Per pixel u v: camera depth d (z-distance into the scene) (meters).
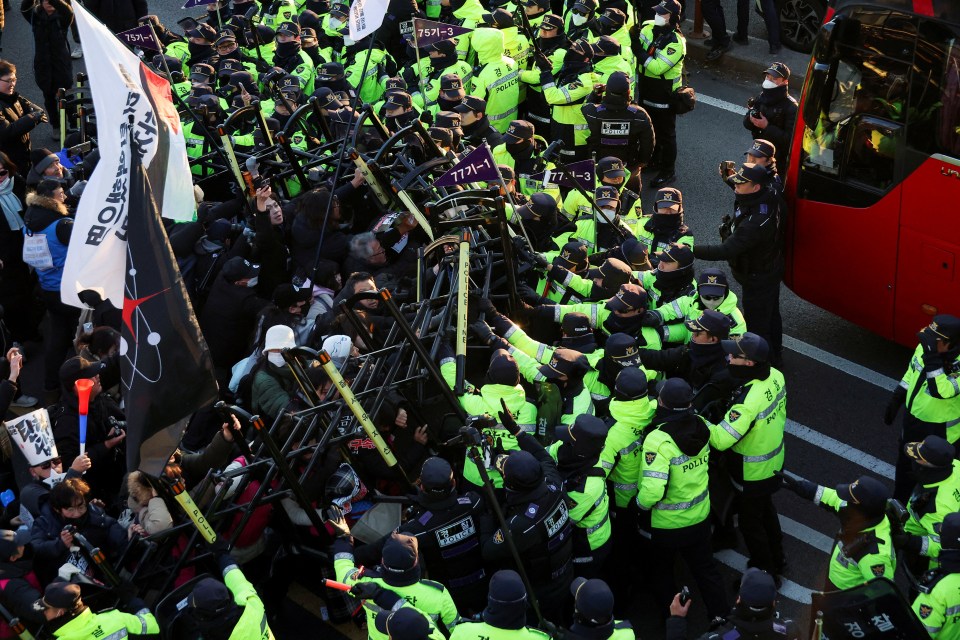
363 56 12.61
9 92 11.73
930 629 5.84
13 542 6.21
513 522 6.01
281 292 8.21
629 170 10.43
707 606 6.89
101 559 6.00
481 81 11.77
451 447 6.99
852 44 8.80
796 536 8.06
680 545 6.73
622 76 10.18
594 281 8.10
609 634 5.44
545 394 6.92
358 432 6.56
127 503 6.76
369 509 6.91
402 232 8.59
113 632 5.56
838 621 5.40
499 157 10.07
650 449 6.51
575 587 5.64
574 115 11.36
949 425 7.40
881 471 8.70
